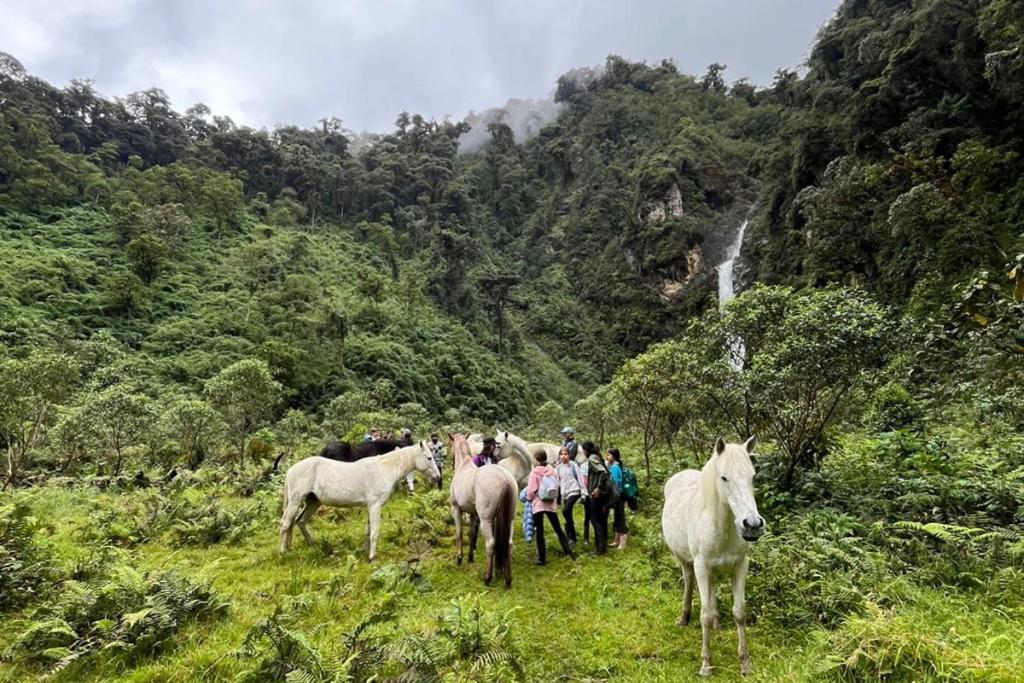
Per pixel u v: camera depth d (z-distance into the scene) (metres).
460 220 90.31
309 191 83.00
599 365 68.88
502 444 8.66
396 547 7.15
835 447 7.83
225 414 17.12
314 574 6.05
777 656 3.84
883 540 5.16
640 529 7.54
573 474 7.01
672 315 66.69
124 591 4.70
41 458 13.77
